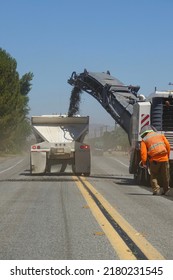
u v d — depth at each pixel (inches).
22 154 3122.5
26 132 3233.3
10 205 512.1
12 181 837.8
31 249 308.8
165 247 316.2
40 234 355.6
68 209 479.8
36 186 736.3
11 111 2465.6
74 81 1066.1
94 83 1028.5
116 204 522.0
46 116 1015.0
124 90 970.7
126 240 335.0
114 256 289.7
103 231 365.4
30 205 511.2
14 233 359.9
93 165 1587.1
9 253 298.7
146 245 320.2
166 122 739.4
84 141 1019.3
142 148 613.3
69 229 373.7
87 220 413.4
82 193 629.9
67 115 1062.4
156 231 370.3
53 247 313.9
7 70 2421.3
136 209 485.7
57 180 858.8
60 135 1002.7
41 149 987.3
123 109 921.5
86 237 343.6
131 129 839.1
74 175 999.6
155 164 613.6
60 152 983.0
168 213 462.9
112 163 1761.8
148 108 745.6
